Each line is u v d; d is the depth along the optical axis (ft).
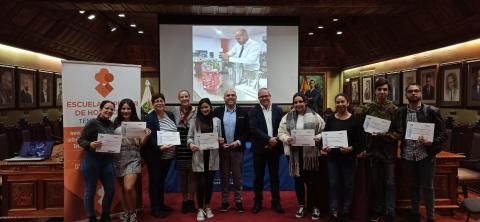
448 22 22.21
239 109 15.51
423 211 15.29
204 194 14.98
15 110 25.73
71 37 30.68
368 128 13.08
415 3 21.95
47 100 30.60
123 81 14.56
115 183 13.97
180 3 21.48
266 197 17.93
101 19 31.99
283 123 14.83
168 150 14.70
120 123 13.80
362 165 14.29
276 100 25.73
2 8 20.79
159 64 25.23
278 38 25.57
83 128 13.37
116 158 13.62
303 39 41.65
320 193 15.06
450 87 23.71
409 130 12.92
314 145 13.93
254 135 15.08
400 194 14.92
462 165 17.34
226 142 15.10
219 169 15.46
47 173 14.16
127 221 13.76
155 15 31.35
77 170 13.66
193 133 14.66
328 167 13.84
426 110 13.03
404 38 28.12
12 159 14.33
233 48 25.41
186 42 25.18
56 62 32.89
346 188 13.52
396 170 14.82
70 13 27.17
